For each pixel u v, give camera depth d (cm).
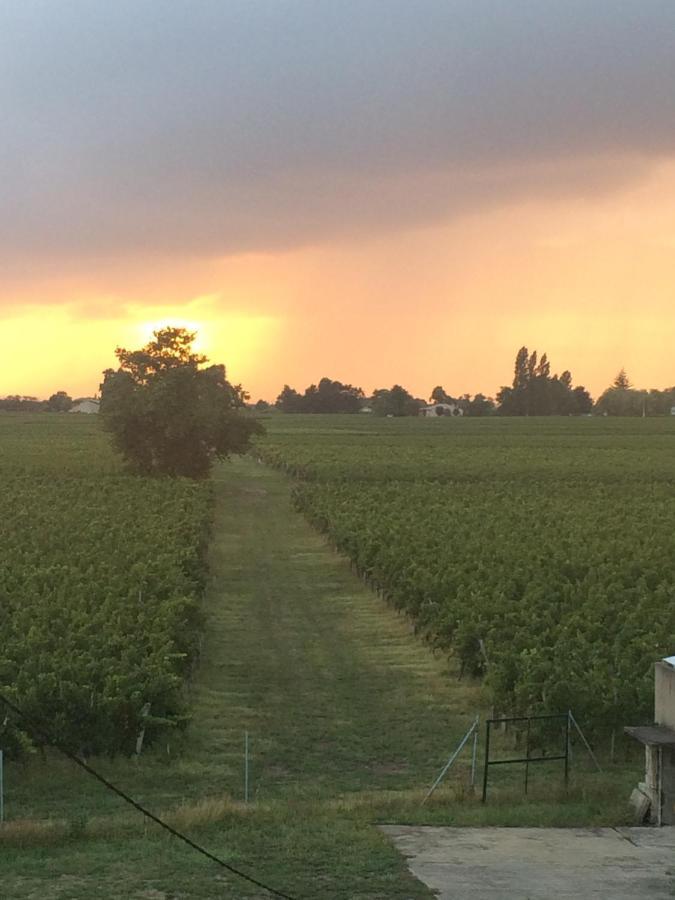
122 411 9081
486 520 6344
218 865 1767
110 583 4016
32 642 3045
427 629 3850
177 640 3322
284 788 2405
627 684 2666
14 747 2456
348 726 2902
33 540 5238
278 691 3250
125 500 7150
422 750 2703
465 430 19912
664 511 7031
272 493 9638
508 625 3462
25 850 1870
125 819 2070
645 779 2180
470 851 1878
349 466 10794
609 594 3994
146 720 2573
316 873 1745
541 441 16075
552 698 2609
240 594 4884
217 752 2681
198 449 9212
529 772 2520
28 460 11081
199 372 9244
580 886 1703
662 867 1798
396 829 2006
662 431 19375
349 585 5119
